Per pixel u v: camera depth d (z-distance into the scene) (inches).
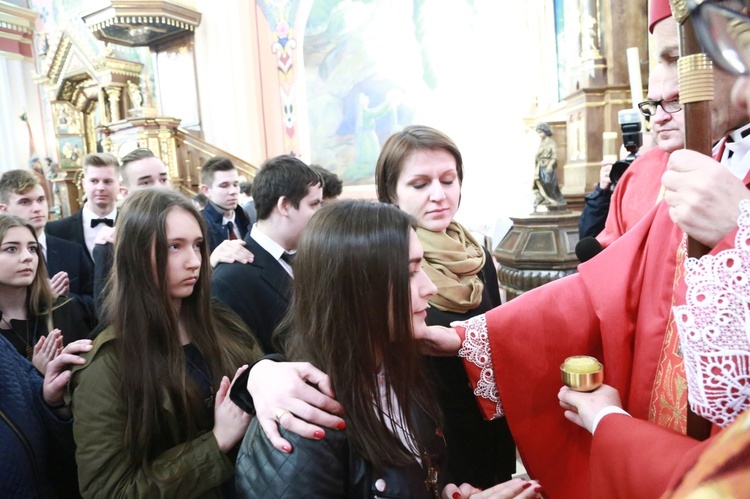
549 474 40.3
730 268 23.3
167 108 326.0
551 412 40.0
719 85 28.1
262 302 66.9
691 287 24.7
